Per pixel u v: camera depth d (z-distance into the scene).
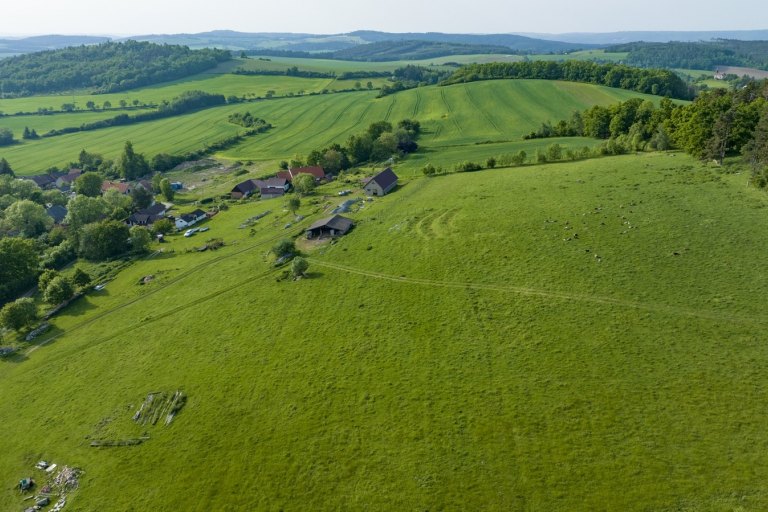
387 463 50.31
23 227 144.12
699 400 50.97
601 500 43.22
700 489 42.56
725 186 99.12
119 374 72.81
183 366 71.12
